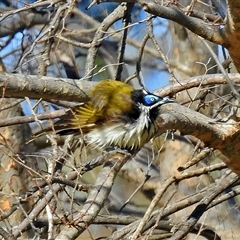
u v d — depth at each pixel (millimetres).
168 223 13312
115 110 12680
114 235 12617
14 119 12180
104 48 19297
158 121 12133
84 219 10289
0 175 17125
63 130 12648
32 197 11609
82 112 12734
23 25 17609
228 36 10656
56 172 11633
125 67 19609
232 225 16312
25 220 11555
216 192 12758
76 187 10570
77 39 18781
